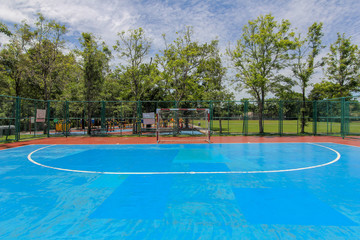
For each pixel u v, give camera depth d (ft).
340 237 10.39
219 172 22.47
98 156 32.14
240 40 68.44
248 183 18.75
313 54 67.15
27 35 65.92
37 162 27.96
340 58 72.49
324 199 15.16
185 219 12.24
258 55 65.36
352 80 70.33
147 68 74.02
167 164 26.45
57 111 78.18
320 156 31.60
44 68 69.10
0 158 30.86
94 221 12.07
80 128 96.02
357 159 29.37
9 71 79.87
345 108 59.47
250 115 67.51
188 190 17.03
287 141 51.31
